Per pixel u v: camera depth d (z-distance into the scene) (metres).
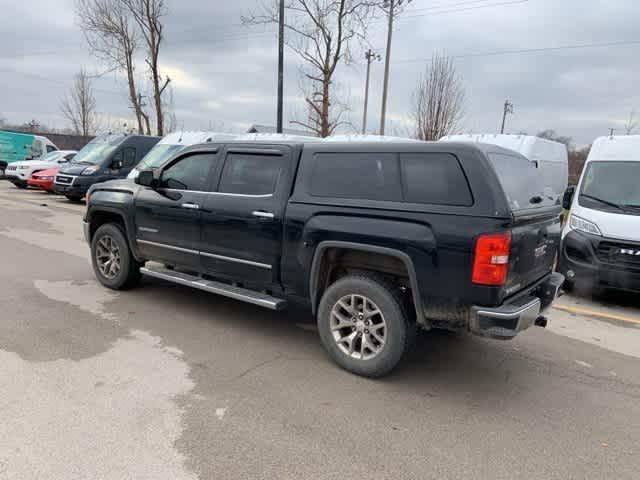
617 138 7.09
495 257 3.16
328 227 3.81
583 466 2.77
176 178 5.03
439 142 3.51
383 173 3.67
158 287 5.96
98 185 5.85
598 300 6.71
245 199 4.39
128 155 15.35
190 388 3.42
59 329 4.39
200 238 4.73
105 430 2.83
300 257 4.02
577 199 6.92
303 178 4.09
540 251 3.89
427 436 2.99
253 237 4.31
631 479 2.67
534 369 4.17
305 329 4.82
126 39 22.17
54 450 2.61
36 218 11.53
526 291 3.70
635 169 6.67
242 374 3.71
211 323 4.82
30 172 18.11
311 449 2.78
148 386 3.40
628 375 4.14
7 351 3.84
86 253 7.80
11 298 5.23
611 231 6.27
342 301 3.84
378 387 3.63
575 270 6.53
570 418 3.33
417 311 3.50
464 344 4.68
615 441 3.06
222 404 3.22
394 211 3.53
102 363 3.73
